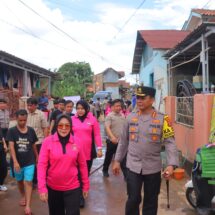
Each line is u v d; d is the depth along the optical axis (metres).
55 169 4.46
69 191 4.50
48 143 4.49
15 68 17.91
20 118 6.27
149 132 4.78
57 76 24.75
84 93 49.19
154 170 4.80
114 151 8.87
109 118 8.65
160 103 19.92
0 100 9.56
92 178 8.91
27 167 6.28
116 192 7.59
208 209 5.77
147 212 4.88
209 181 5.63
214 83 15.40
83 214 6.20
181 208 6.47
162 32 22.27
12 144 6.27
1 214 6.29
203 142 8.22
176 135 11.35
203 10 17.27
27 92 18.67
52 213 4.70
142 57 28.25
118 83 61.62
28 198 6.21
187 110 10.07
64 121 4.49
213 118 7.87
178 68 15.89
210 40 11.38
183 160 10.02
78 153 4.56
